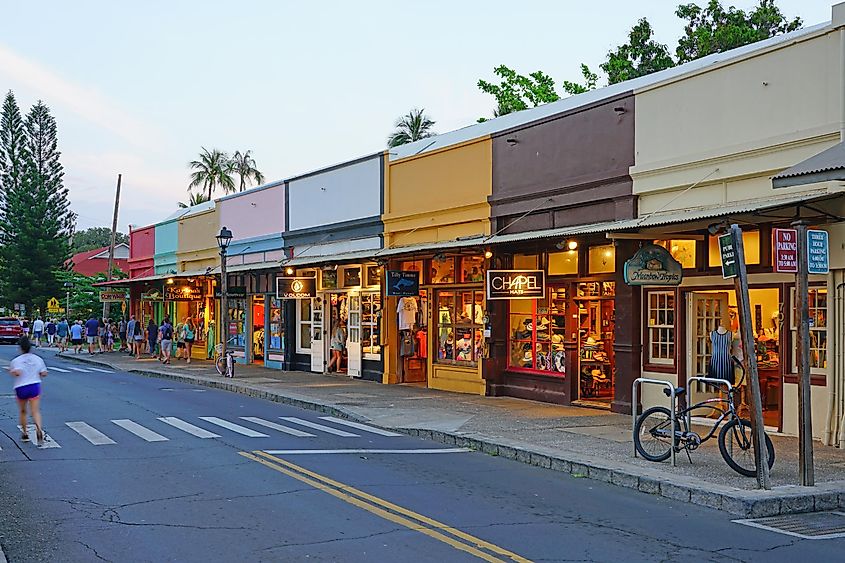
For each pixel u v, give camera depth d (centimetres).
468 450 1338
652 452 1157
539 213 1844
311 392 2106
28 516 858
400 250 2011
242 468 1117
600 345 1795
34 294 6525
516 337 1959
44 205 6488
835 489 959
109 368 3161
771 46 1366
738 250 977
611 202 1669
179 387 2367
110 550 736
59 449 1268
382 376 2367
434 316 2206
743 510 904
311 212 2769
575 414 1644
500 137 1969
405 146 2672
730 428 1058
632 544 775
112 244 4744
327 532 794
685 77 1520
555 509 918
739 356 1480
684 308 1534
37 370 1333
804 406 984
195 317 3659
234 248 3266
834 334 1263
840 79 1256
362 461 1198
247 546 746
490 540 774
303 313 2841
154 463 1154
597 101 1708
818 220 1251
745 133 1411
